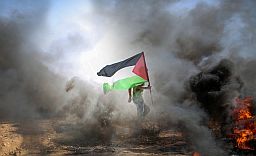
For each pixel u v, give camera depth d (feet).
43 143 30.27
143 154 25.18
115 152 26.23
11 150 28.58
